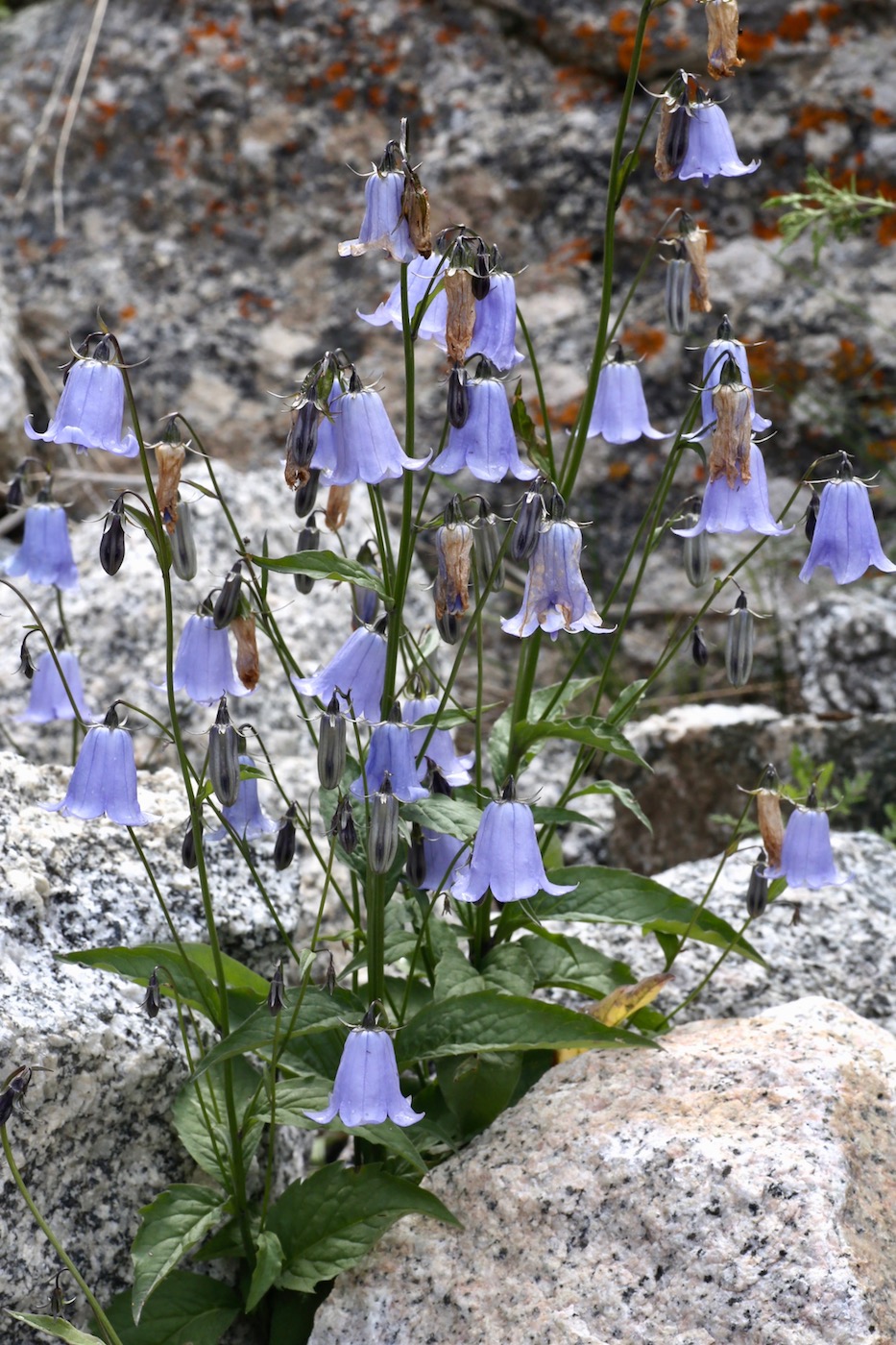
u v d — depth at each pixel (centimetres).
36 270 817
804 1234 310
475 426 337
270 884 434
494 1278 330
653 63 750
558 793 613
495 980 379
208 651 339
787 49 734
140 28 819
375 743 328
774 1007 412
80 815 321
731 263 745
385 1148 381
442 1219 337
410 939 393
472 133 773
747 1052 358
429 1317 328
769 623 721
